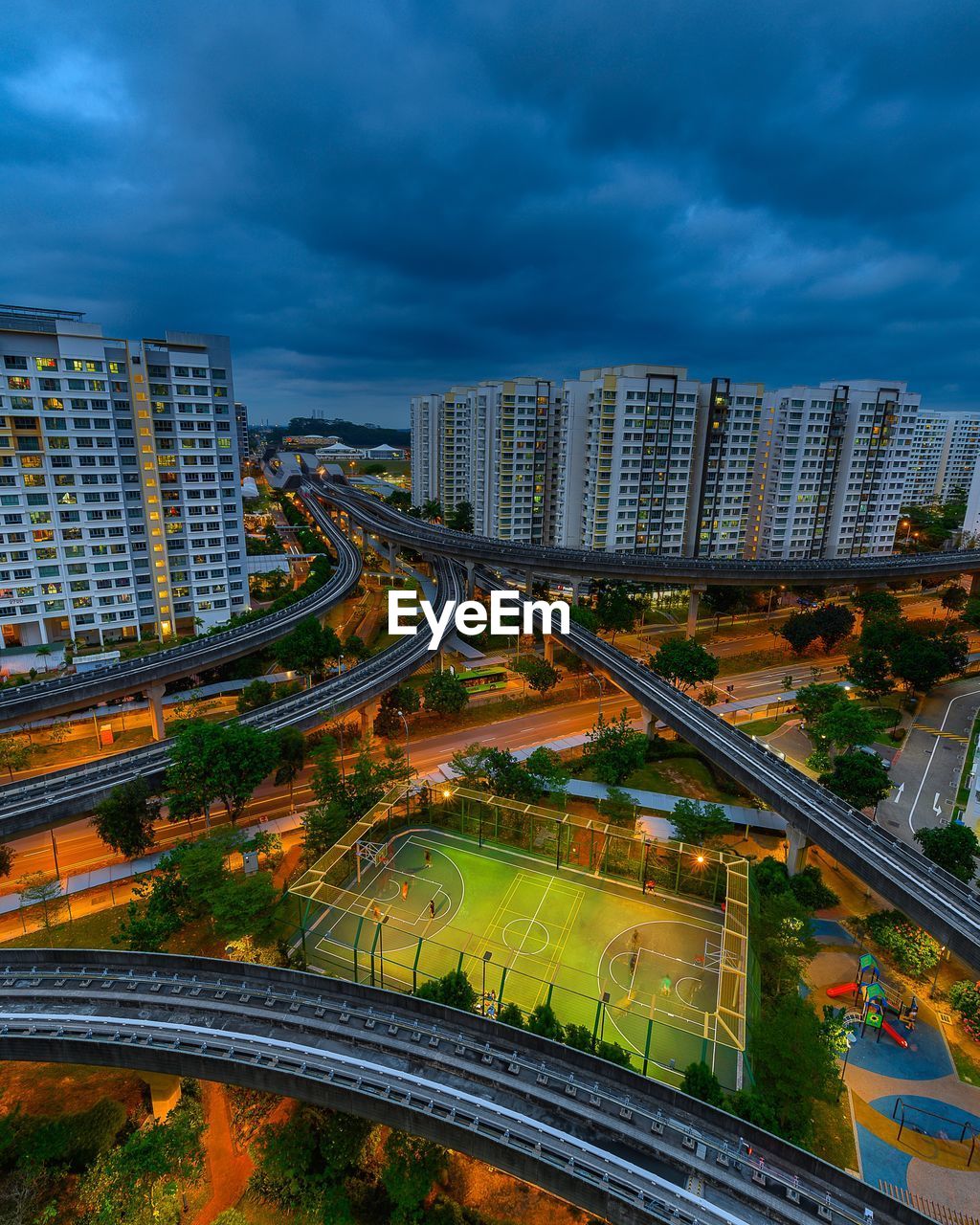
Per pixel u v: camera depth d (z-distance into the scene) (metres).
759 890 73.00
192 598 158.62
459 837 88.12
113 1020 51.09
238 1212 48.47
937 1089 54.75
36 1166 49.12
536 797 88.44
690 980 64.69
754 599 188.00
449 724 119.94
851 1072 56.09
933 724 119.88
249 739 84.38
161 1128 49.94
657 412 187.25
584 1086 46.19
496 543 195.75
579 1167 41.16
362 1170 52.56
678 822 80.50
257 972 55.78
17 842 87.12
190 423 148.88
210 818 89.88
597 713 124.88
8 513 132.88
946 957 68.81
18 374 129.25
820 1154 48.94
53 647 139.12
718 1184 40.50
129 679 108.50
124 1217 45.59
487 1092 46.06
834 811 77.31
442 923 71.94
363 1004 53.25
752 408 196.50
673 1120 44.22
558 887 78.44
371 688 108.56
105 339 137.25
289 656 126.88
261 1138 52.84
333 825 79.88
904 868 68.19
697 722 99.38
